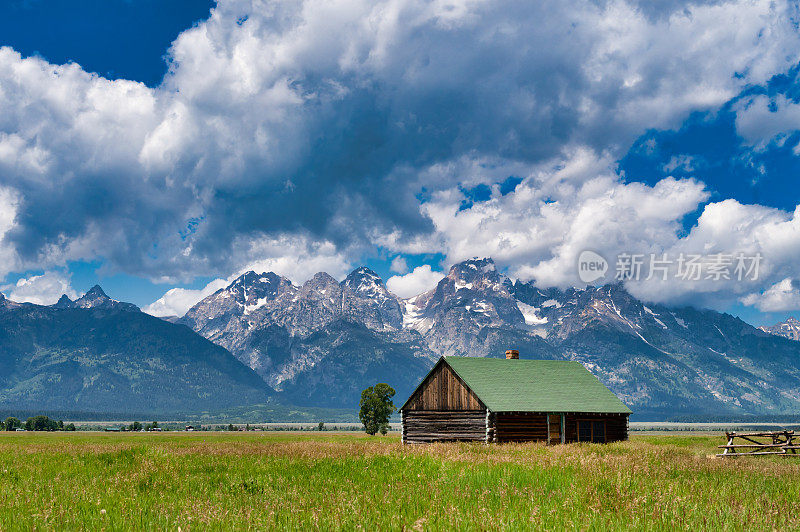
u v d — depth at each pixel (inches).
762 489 634.8
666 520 441.4
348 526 422.6
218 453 1188.5
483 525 415.8
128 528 429.7
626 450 1184.8
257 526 428.5
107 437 4985.2
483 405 2009.1
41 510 485.1
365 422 5073.8
